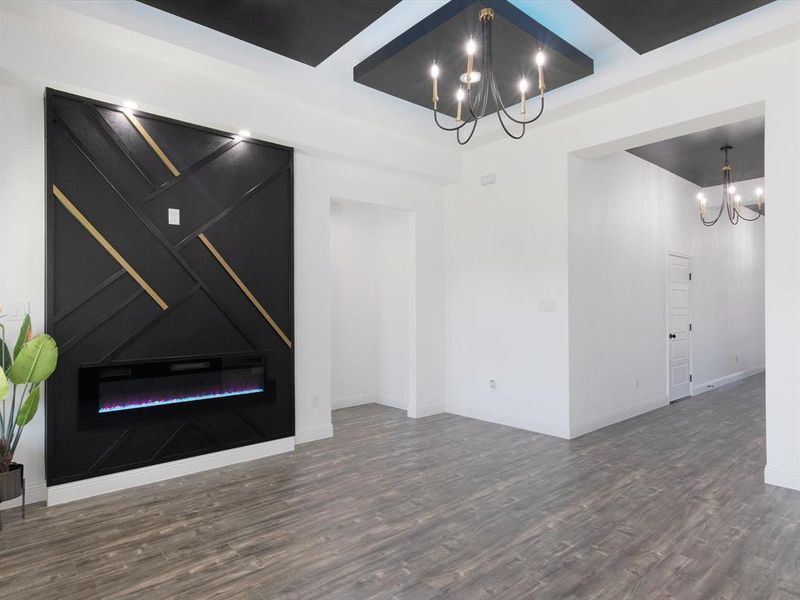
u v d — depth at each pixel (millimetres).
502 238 5359
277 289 4379
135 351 3598
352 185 5059
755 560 2475
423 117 5078
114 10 3086
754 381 8188
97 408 3430
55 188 3271
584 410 4941
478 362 5609
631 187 5805
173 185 3773
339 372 6293
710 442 4605
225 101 3893
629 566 2430
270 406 4309
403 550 2604
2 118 3205
